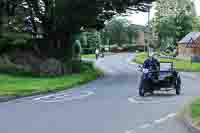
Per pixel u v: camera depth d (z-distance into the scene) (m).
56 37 40.62
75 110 15.87
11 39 38.91
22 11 40.72
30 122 13.04
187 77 35.06
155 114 14.69
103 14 40.31
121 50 122.19
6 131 11.55
